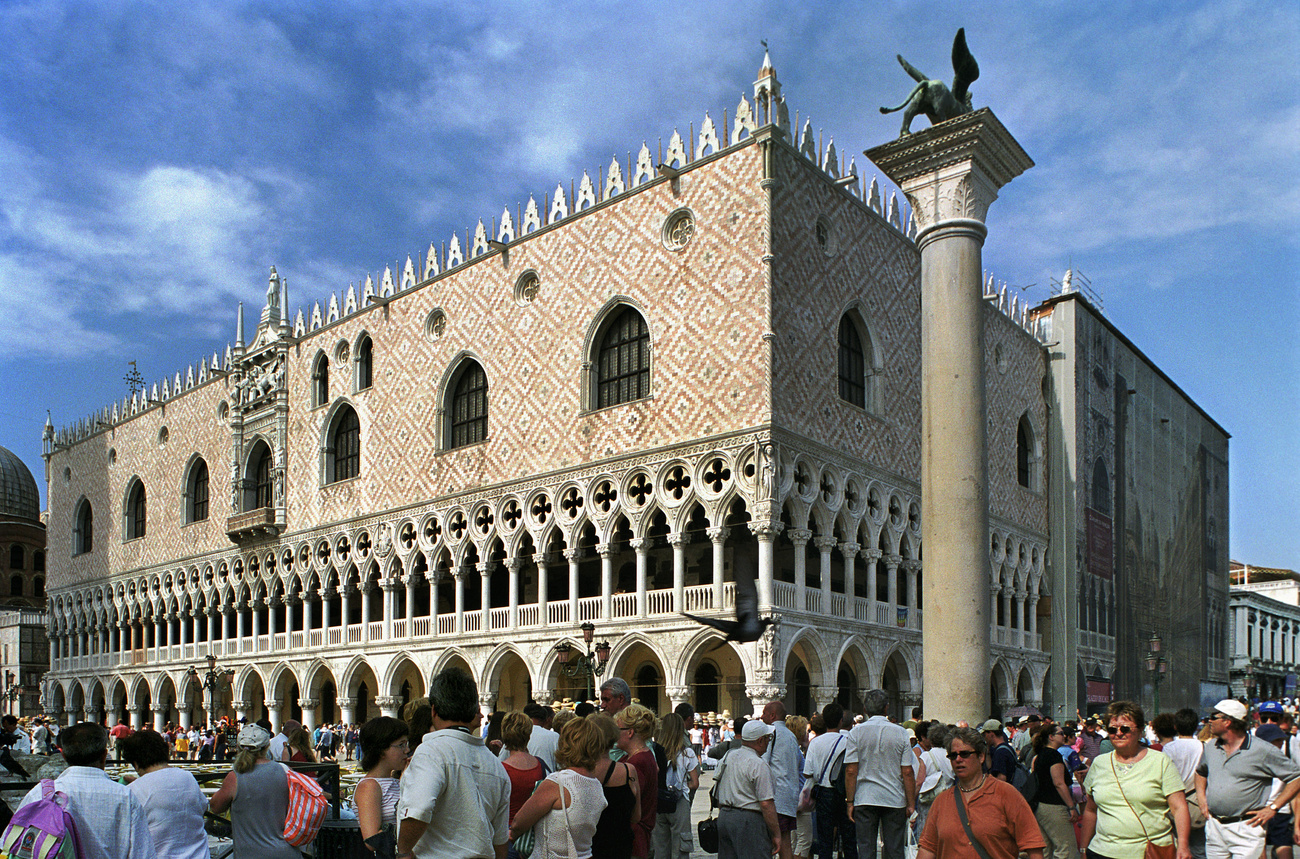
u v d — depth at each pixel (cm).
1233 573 13925
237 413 6719
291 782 1100
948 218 2198
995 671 5666
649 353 4475
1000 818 942
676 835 1452
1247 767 1246
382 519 5559
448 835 855
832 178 4597
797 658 4788
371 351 5875
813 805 1583
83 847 845
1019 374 6216
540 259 4944
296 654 5994
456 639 5000
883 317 4950
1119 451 7025
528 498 4812
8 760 1933
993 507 5738
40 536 11562
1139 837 1062
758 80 4241
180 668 7019
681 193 4406
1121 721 1088
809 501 4228
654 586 5134
